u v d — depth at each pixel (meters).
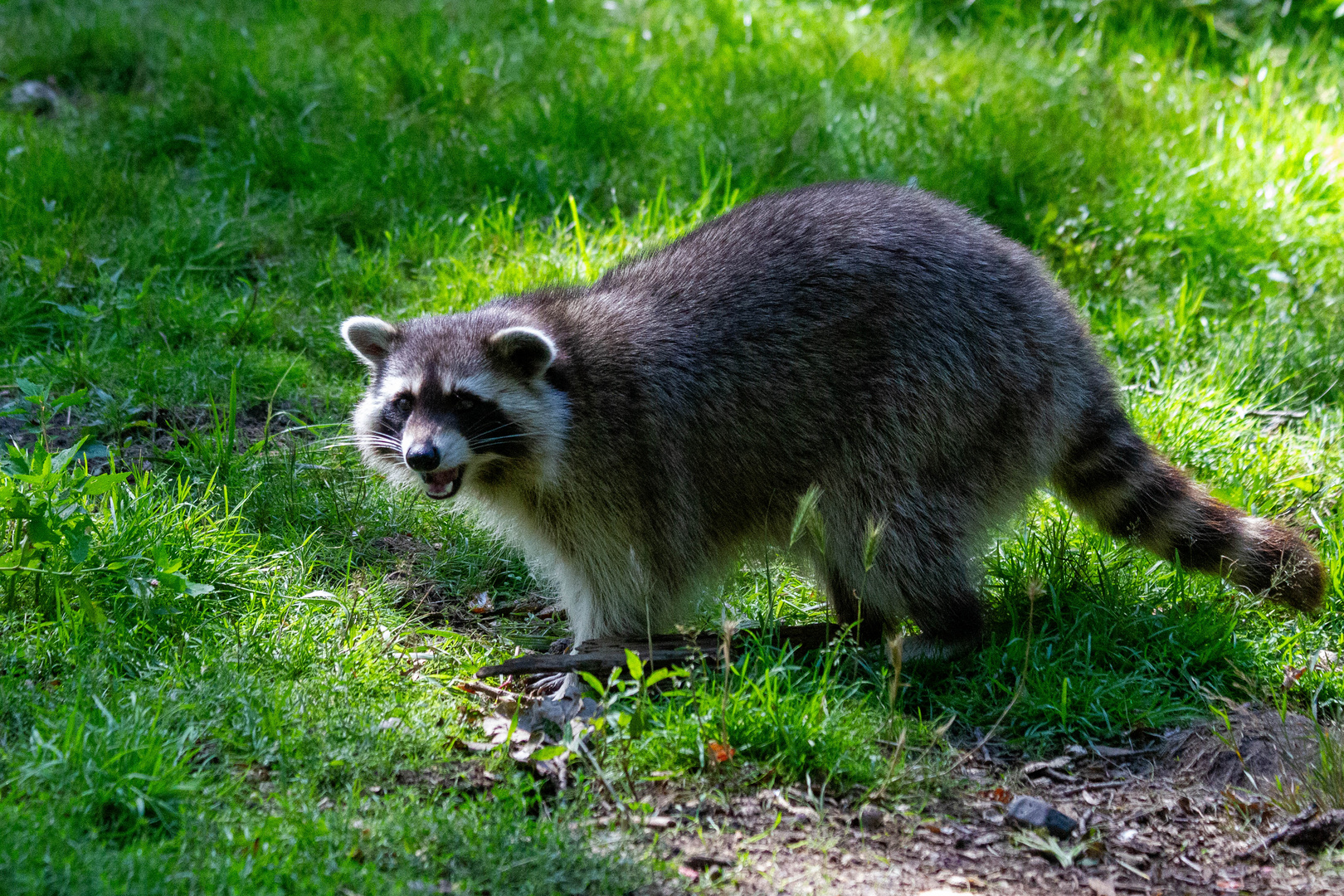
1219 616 7.71
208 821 5.37
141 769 5.49
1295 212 12.45
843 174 12.77
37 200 11.98
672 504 7.62
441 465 7.33
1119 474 7.94
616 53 15.14
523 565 8.81
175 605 7.09
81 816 5.24
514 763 6.23
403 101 14.34
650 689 7.14
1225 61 15.98
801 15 16.25
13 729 5.91
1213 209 12.25
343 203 12.40
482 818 5.59
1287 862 5.84
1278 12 16.33
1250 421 10.18
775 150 12.95
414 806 5.64
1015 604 7.90
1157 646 7.54
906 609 7.64
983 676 7.27
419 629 7.55
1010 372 7.54
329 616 7.39
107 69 15.40
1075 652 7.42
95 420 9.53
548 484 7.56
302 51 15.09
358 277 11.52
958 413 7.45
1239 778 6.49
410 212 12.40
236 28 15.93
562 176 12.78
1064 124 13.54
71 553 6.79
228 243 11.84
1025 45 15.96
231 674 6.51
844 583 7.84
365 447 8.15
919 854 5.80
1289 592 7.70
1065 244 11.75
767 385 7.53
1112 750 6.78
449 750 6.32
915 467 7.47
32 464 7.12
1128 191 12.51
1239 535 7.80
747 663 7.30
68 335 10.72
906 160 12.89
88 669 6.35
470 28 15.88
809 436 7.55
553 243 11.79
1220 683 7.25
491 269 11.57
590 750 6.34
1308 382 10.62
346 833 5.34
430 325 7.95
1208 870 5.80
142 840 5.16
